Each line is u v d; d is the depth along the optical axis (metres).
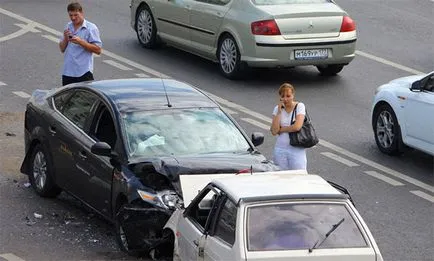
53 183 18.72
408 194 20.30
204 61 30.91
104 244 16.70
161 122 17.16
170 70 29.52
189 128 17.20
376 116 23.33
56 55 30.56
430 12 38.00
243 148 17.17
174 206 15.23
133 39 32.94
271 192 12.51
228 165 16.06
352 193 20.22
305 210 12.27
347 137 24.19
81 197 17.61
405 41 33.84
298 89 28.06
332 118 25.55
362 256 11.91
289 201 12.32
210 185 13.41
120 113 17.14
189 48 29.95
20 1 37.62
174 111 17.50
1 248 16.33
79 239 16.92
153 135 16.83
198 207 13.65
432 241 17.58
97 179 16.92
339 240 12.03
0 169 20.83
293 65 27.73
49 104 19.16
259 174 13.71
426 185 20.94
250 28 27.47
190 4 29.50
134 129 16.88
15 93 26.62
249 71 28.22
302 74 29.77
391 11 37.81
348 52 28.22
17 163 21.31
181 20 29.94
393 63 31.11
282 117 18.61
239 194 12.43
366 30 34.91
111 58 30.48
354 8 38.06
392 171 21.86
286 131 18.48
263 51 27.39
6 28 33.38
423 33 34.91
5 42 31.66
